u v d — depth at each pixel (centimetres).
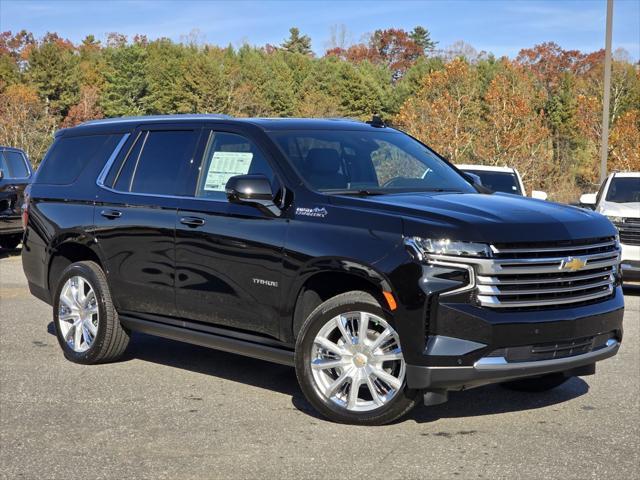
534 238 501
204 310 613
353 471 455
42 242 746
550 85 8512
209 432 527
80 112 8538
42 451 494
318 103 8756
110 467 466
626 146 4178
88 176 720
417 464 466
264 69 9325
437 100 4141
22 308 998
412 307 493
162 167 662
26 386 640
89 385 643
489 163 3941
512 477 446
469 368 489
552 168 4166
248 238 575
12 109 5850
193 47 10706
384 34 13550
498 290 493
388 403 519
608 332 540
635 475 449
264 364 716
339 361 536
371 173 605
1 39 13375
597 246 532
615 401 600
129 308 677
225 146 626
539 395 616
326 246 531
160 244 638
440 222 501
